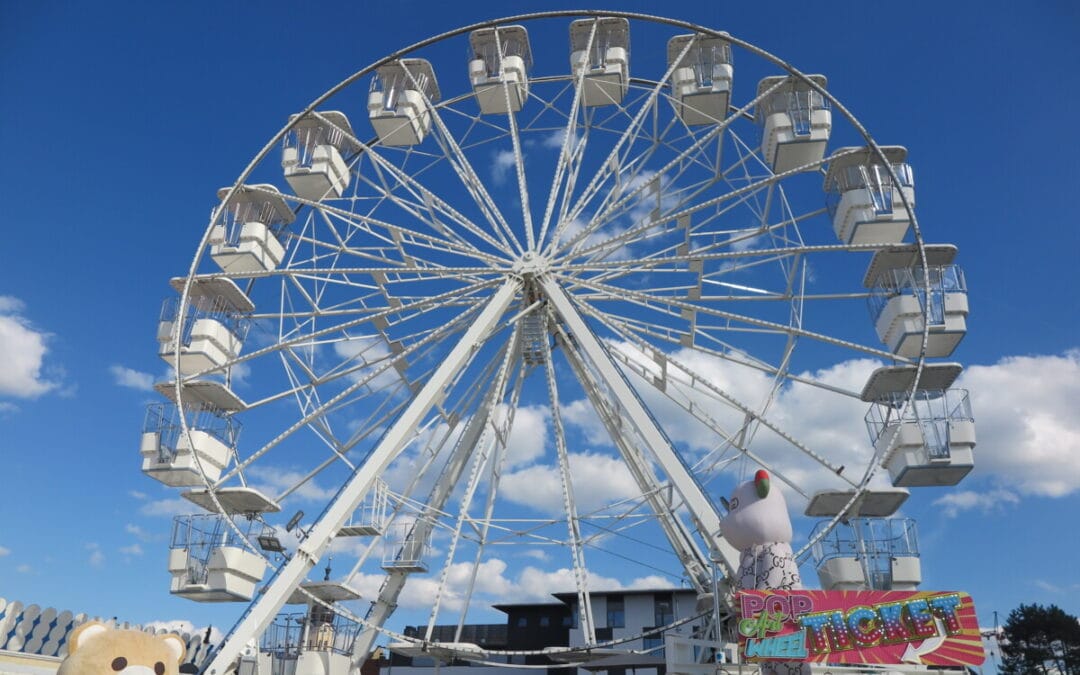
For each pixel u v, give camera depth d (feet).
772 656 37.47
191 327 66.18
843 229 66.39
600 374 59.62
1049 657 114.32
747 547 42.34
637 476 65.92
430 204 70.28
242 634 49.57
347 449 65.67
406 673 122.31
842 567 54.08
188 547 58.08
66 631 53.67
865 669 44.52
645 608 119.85
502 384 65.16
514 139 71.05
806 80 61.57
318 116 70.23
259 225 69.05
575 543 57.72
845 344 62.34
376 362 68.39
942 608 37.93
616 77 74.33
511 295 64.54
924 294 59.77
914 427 59.26
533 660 119.34
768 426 58.75
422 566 62.49
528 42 77.66
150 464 61.77
